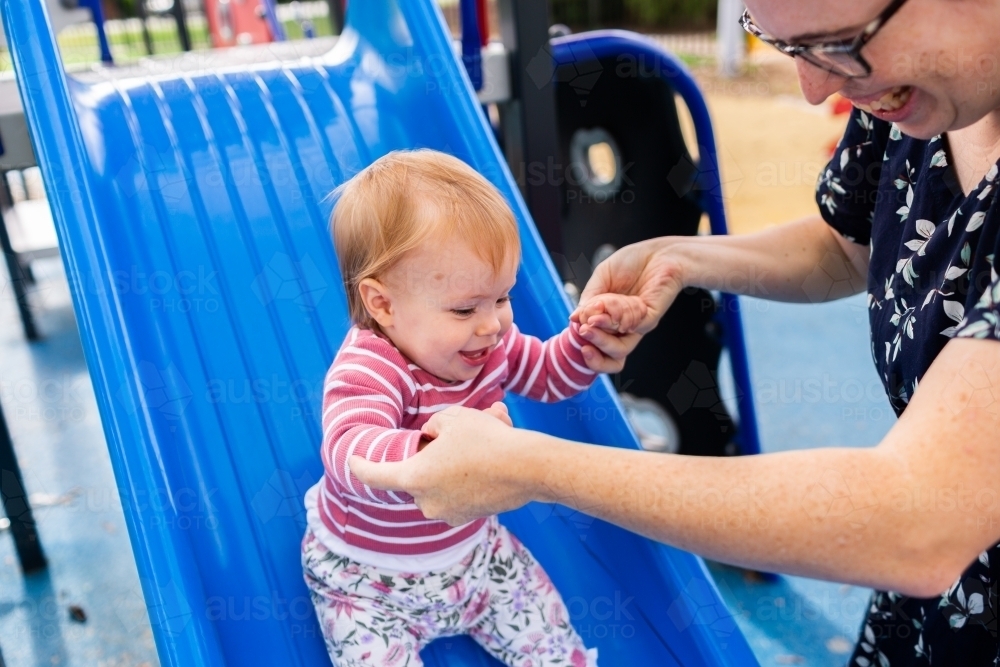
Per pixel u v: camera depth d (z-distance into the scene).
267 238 1.76
